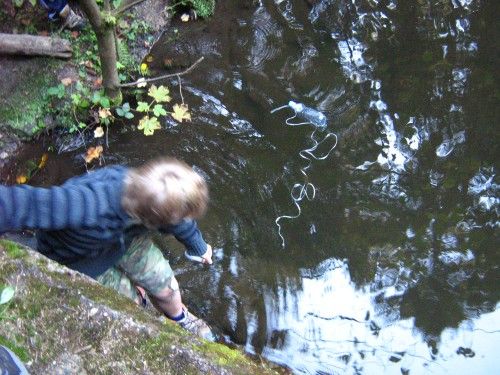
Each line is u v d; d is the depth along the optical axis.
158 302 2.74
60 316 2.10
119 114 3.94
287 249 3.47
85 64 4.14
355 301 3.28
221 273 3.33
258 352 3.04
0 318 2.05
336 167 3.84
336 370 3.02
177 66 4.37
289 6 4.75
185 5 4.64
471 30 4.61
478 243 3.50
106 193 2.07
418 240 3.51
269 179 3.79
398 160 3.88
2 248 2.20
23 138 3.84
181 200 2.01
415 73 4.35
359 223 3.59
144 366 2.05
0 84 3.90
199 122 4.05
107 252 2.32
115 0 4.23
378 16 4.70
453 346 3.12
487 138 3.97
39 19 4.16
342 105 4.17
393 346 3.12
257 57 4.45
